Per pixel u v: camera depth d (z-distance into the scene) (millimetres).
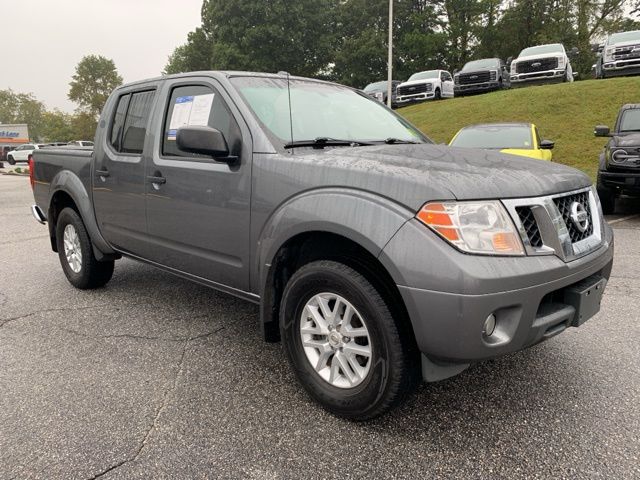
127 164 3861
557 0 36812
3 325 3969
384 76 43562
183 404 2771
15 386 2973
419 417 2639
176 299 4590
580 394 2838
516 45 39125
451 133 16812
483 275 2115
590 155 13406
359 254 2506
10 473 2201
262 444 2410
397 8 42750
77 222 4609
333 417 2641
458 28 40281
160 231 3635
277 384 3002
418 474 2193
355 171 2482
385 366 2375
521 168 2639
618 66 18078
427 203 2227
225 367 3225
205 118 3307
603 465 2230
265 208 2828
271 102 3258
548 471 2199
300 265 2883
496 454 2324
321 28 43625
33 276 5453
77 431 2514
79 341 3643
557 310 2439
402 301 2359
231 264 3141
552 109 16359
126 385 2984
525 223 2330
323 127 3326
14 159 39688
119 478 2174
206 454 2336
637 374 3051
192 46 51062
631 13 38062
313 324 2713
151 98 3840
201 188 3219
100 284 4852
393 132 3697
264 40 41062
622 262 5633
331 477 2180
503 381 3006
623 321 3898
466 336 2148
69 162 4664
